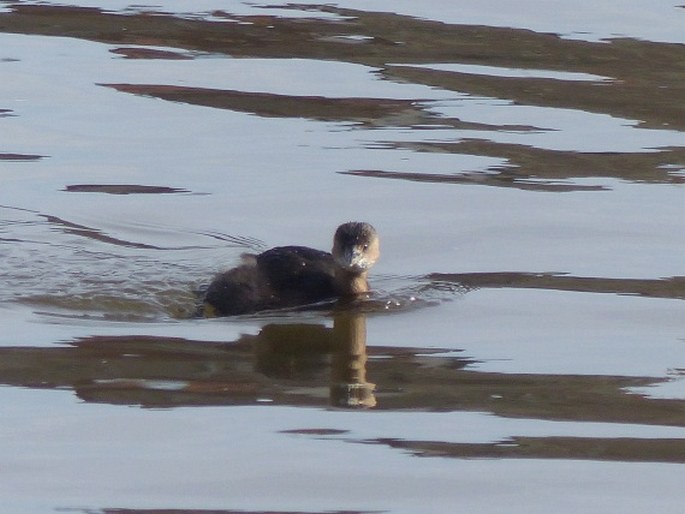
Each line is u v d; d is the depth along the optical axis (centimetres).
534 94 2441
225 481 1155
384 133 2242
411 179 2047
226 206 1933
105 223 1855
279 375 1382
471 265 1738
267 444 1228
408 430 1262
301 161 2117
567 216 1903
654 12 2961
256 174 2059
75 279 1645
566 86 2489
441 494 1145
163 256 1744
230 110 2342
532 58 2645
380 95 2427
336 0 3061
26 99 2372
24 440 1225
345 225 1650
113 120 2281
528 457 1209
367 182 2031
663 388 1362
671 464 1199
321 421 1277
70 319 1523
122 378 1361
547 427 1272
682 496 1145
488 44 2734
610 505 1130
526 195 1981
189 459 1197
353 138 2219
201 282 1662
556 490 1155
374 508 1116
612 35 2795
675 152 2167
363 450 1218
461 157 2142
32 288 1611
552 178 2055
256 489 1145
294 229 1856
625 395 1348
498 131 2264
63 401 1305
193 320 1545
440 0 3056
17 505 1109
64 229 1820
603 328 1527
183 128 2253
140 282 1648
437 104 2391
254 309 1578
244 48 2681
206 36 2753
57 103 2356
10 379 1350
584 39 2769
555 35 2797
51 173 2045
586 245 1798
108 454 1202
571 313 1570
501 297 1622
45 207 1906
